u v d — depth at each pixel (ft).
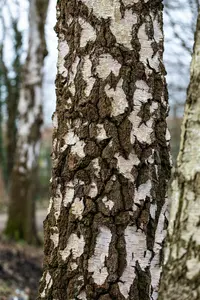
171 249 7.39
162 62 10.25
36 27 45.47
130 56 9.90
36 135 46.42
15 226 45.62
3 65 76.84
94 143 9.75
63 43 10.29
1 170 90.27
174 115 37.81
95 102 9.80
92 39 9.96
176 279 7.25
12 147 81.61
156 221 9.80
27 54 46.09
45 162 94.99
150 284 9.64
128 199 9.64
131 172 9.69
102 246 9.58
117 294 9.51
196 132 7.43
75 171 9.80
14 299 23.68
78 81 9.95
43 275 10.11
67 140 9.94
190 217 7.27
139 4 10.03
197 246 7.16
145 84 9.95
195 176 7.32
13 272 29.94
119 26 9.93
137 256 9.62
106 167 9.68
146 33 10.05
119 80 9.82
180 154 7.57
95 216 9.64
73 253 9.71
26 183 46.16
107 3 9.96
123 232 9.60
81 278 9.63
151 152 9.84
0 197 86.53
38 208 82.53
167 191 9.98
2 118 87.10
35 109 46.16
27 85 46.01
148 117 9.89
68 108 10.02
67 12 10.25
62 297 9.77
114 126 9.73
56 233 9.91
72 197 9.79
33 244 45.73
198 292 7.06
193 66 7.60
